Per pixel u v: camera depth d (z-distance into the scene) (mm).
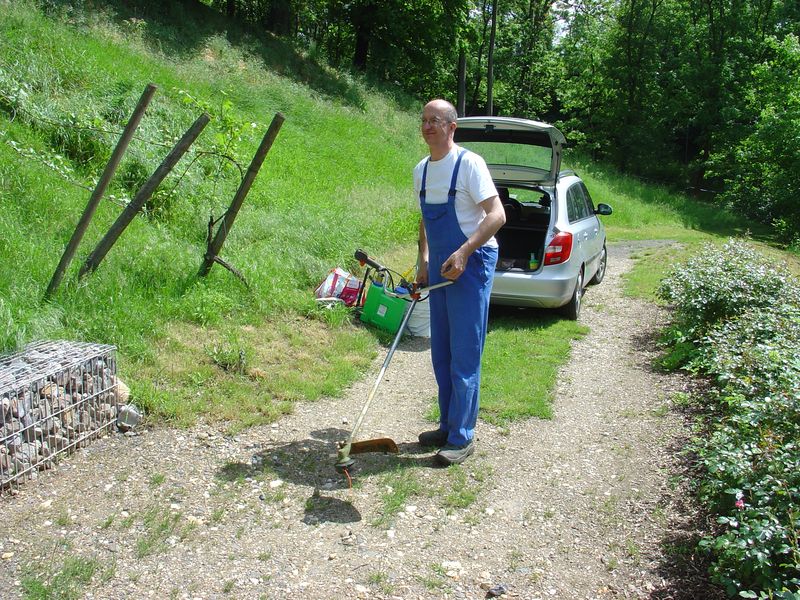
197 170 8195
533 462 4234
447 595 2982
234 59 16391
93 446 3977
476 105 35875
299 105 15453
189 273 6000
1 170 6207
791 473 3057
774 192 22609
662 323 7457
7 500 3404
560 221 7234
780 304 6172
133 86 9703
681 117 31766
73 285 5062
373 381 5516
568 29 34688
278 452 4145
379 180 13055
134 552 3119
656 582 3104
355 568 3125
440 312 4168
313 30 30203
